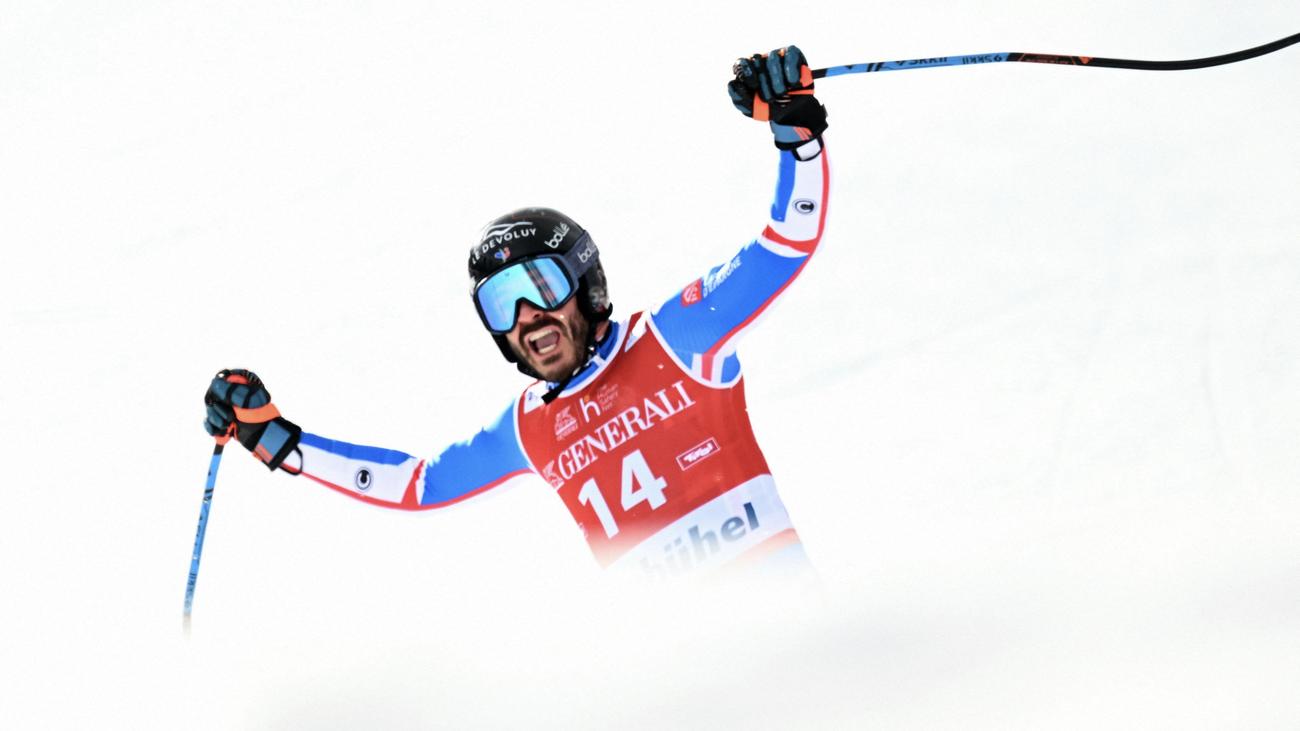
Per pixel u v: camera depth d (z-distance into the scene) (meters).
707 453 14.20
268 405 15.87
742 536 14.01
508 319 14.35
